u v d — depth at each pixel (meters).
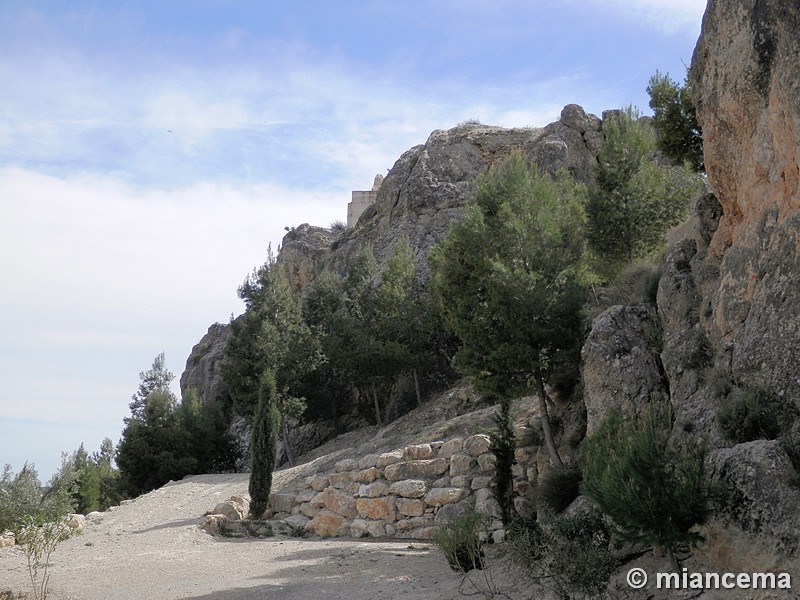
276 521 25.23
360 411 41.94
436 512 22.95
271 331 39.62
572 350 20.00
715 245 16.14
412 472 24.03
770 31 13.80
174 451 42.84
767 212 13.80
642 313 17.78
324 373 42.22
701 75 16.53
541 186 22.77
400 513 23.55
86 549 21.48
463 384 34.84
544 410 20.12
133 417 43.91
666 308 16.77
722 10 15.27
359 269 45.03
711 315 15.10
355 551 20.03
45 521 16.55
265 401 27.16
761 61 14.02
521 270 20.45
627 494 10.30
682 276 16.80
